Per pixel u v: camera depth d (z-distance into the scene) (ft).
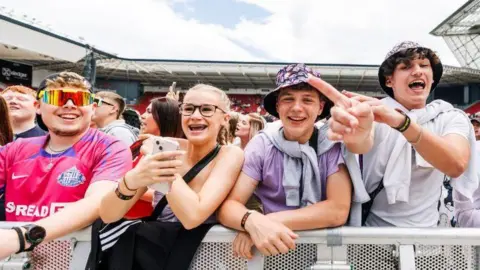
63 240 5.47
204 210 5.24
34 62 106.93
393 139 5.99
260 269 5.26
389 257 5.21
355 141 4.99
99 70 116.57
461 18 110.52
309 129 5.67
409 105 6.37
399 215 6.01
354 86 124.06
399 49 6.40
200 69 113.80
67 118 6.20
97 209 5.47
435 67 6.44
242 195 5.75
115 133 12.12
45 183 6.15
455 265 5.18
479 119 17.88
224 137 7.00
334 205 5.33
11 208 6.20
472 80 118.21
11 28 83.20
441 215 7.34
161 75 121.39
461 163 5.34
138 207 5.93
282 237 4.96
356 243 5.17
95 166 6.25
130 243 5.42
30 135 11.00
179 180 5.37
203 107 5.83
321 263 5.21
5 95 10.78
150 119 10.57
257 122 17.60
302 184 5.63
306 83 5.47
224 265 5.45
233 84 132.77
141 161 4.90
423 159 5.68
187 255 5.32
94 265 5.27
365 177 6.20
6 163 6.38
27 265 5.39
